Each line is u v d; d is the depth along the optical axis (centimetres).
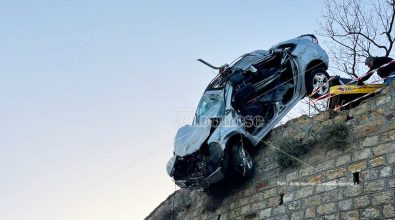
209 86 1204
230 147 1015
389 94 826
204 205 1213
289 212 905
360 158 818
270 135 1076
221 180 1111
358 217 767
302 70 1159
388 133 795
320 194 858
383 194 747
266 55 1210
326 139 912
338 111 941
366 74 1020
